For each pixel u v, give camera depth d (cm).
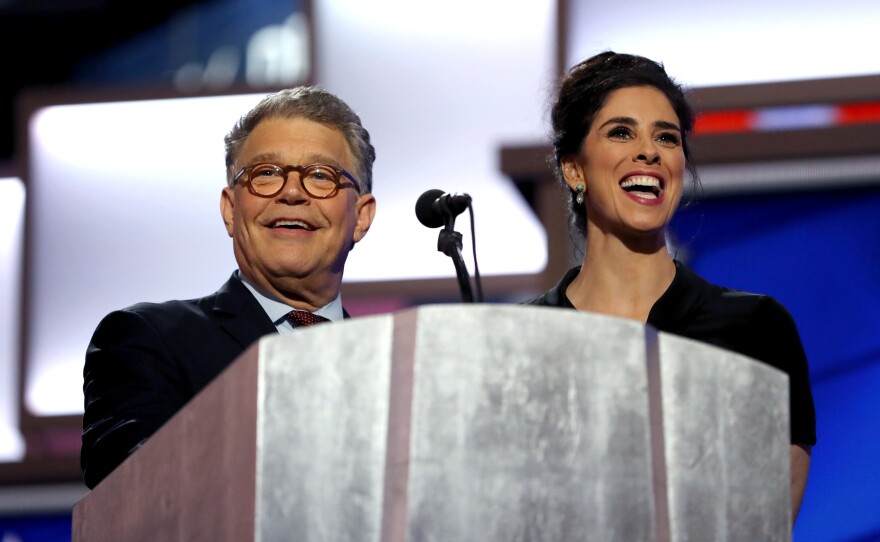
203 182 1873
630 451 521
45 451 1892
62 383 1864
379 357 524
